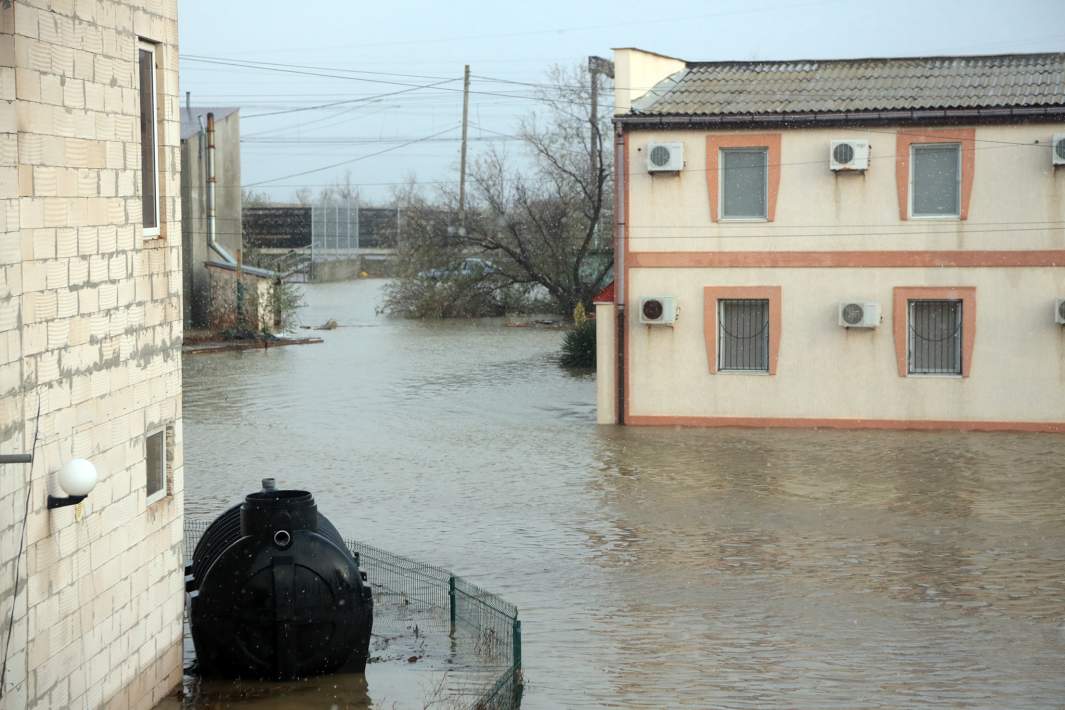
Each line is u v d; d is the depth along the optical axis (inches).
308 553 474.6
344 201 4357.8
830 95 1084.5
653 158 1067.9
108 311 422.6
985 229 1039.6
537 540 721.0
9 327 353.7
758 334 1086.4
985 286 1043.9
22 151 363.6
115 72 427.2
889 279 1056.8
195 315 1979.6
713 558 678.5
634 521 765.9
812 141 1058.1
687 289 1086.4
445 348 1780.3
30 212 368.5
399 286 2384.4
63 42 389.7
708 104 1084.5
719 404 1090.7
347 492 854.5
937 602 590.6
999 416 1050.7
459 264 2327.8
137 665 445.7
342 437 1066.1
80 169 401.4
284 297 1966.0
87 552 405.4
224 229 2137.1
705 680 481.7
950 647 520.7
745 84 1126.4
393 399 1286.9
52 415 381.4
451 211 2317.9
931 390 1058.7
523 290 2333.9
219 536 511.8
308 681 480.7
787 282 1071.6
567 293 2245.3
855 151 1034.7
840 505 802.8
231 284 1929.1
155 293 465.4
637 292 1095.0
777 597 602.2
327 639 476.4
